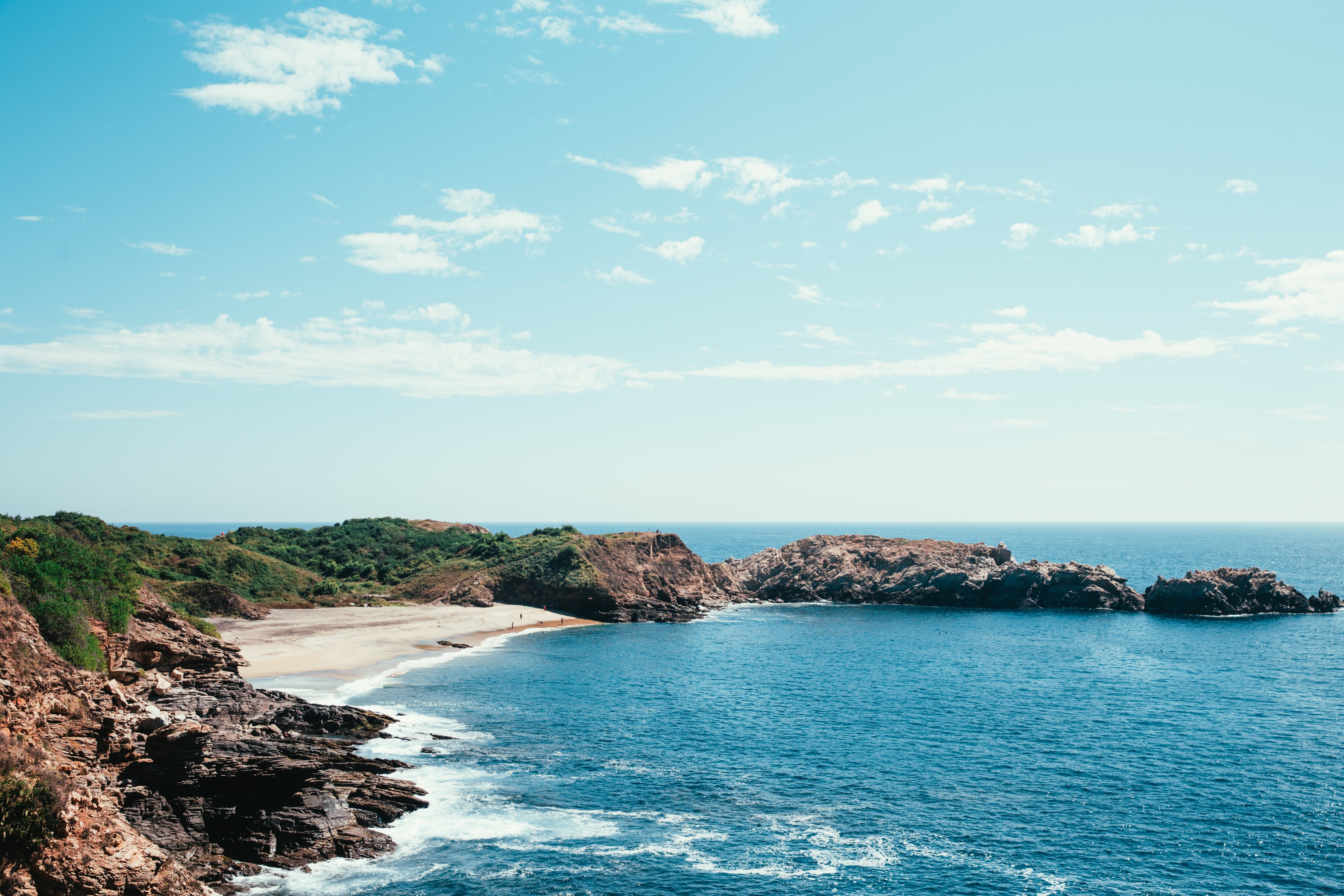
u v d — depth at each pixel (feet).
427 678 270.87
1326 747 200.13
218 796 138.41
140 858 95.45
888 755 193.98
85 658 144.15
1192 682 280.51
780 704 246.88
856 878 129.90
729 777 176.55
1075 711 238.89
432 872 128.47
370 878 125.59
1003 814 156.46
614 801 160.56
